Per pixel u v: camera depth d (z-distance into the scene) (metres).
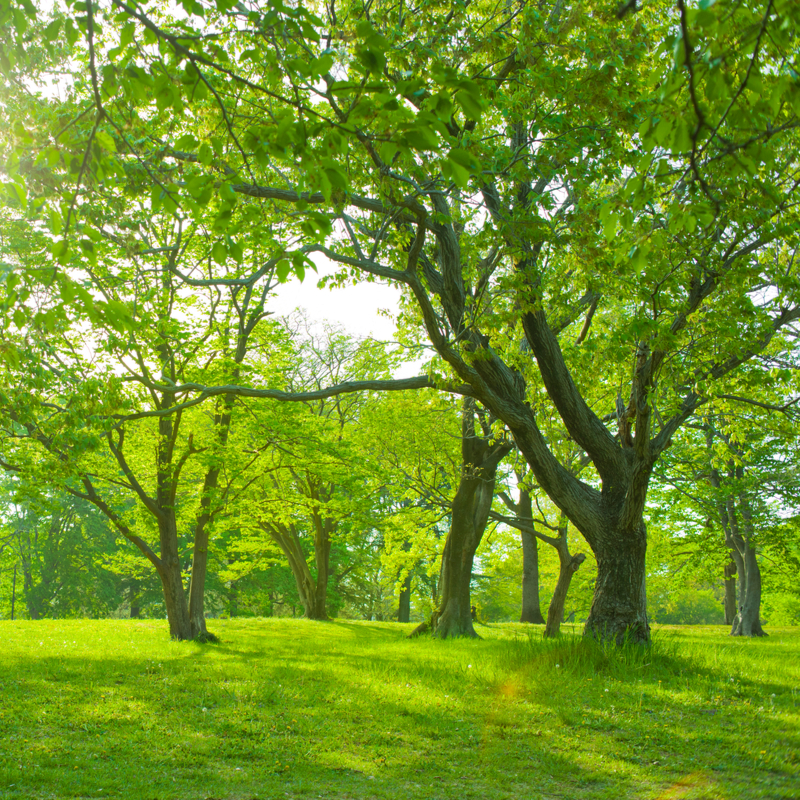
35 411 9.98
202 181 3.93
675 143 3.49
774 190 7.09
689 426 18.73
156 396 17.91
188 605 19.16
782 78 3.12
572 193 10.17
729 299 10.42
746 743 7.43
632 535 13.13
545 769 6.65
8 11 4.21
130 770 6.34
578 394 13.33
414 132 3.38
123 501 18.30
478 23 9.53
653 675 11.20
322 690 10.19
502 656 12.95
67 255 3.88
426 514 24.69
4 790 5.68
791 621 40.94
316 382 30.02
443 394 20.97
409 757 7.04
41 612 41.59
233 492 21.22
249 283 11.07
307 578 30.56
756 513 24.77
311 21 4.09
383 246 11.55
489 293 11.73
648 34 8.65
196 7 4.08
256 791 5.91
